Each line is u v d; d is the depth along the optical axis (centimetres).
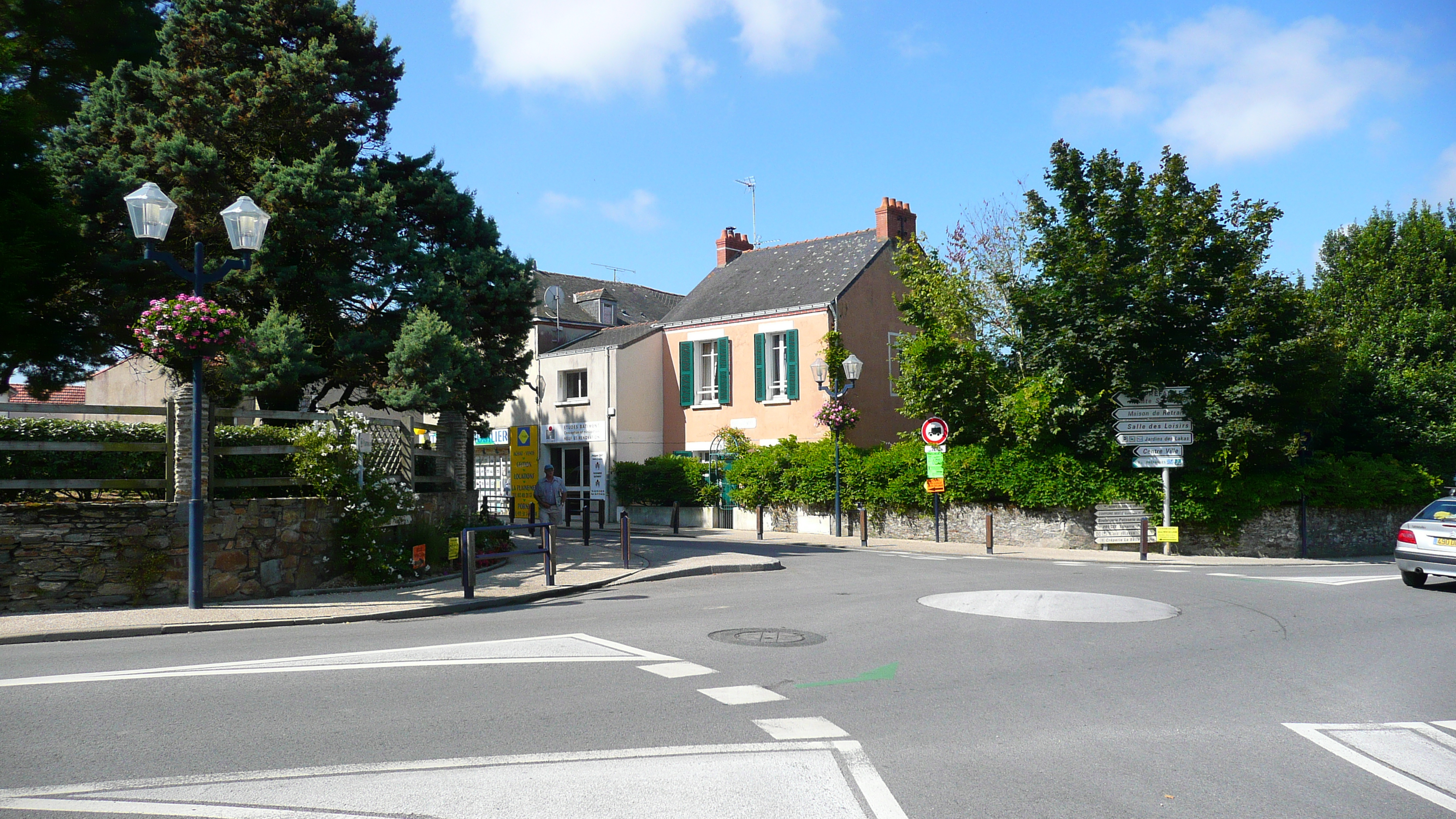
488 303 1831
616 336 3362
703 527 2894
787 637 893
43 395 1752
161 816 416
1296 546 2241
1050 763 517
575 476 3281
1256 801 462
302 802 435
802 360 2941
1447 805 463
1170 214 2125
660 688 671
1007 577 1497
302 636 917
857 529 2553
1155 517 2162
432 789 455
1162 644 884
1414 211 3400
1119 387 2119
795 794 455
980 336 2902
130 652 816
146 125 1581
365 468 1368
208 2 1634
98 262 1522
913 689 686
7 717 581
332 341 1691
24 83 1866
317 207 1581
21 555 1069
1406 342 3036
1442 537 1357
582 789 458
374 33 1803
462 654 791
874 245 3194
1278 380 2075
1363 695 695
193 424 1099
